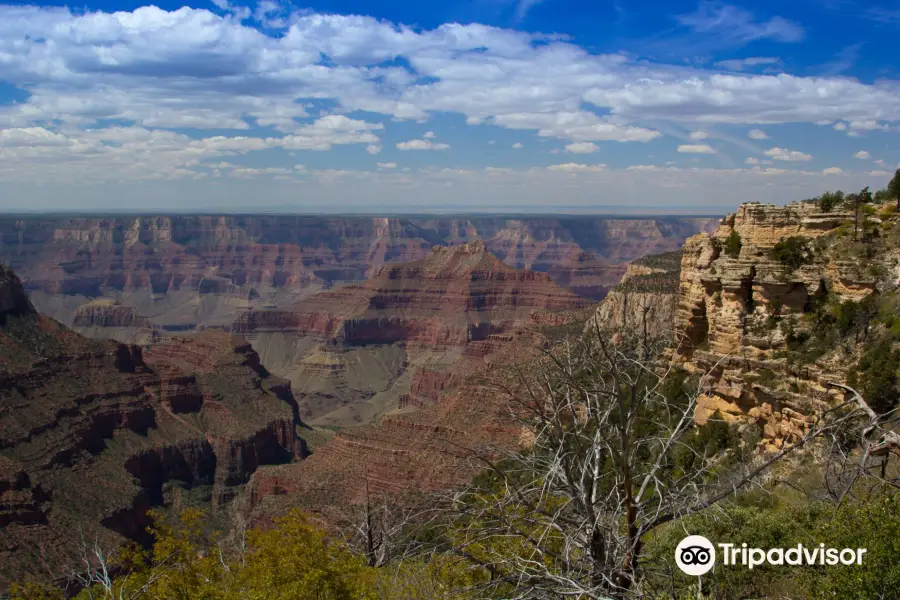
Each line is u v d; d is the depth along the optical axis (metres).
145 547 116.81
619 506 17.11
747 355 40.03
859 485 22.38
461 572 19.88
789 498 28.16
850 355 35.00
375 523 39.22
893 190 41.38
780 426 36.81
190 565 31.70
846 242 40.22
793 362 37.94
